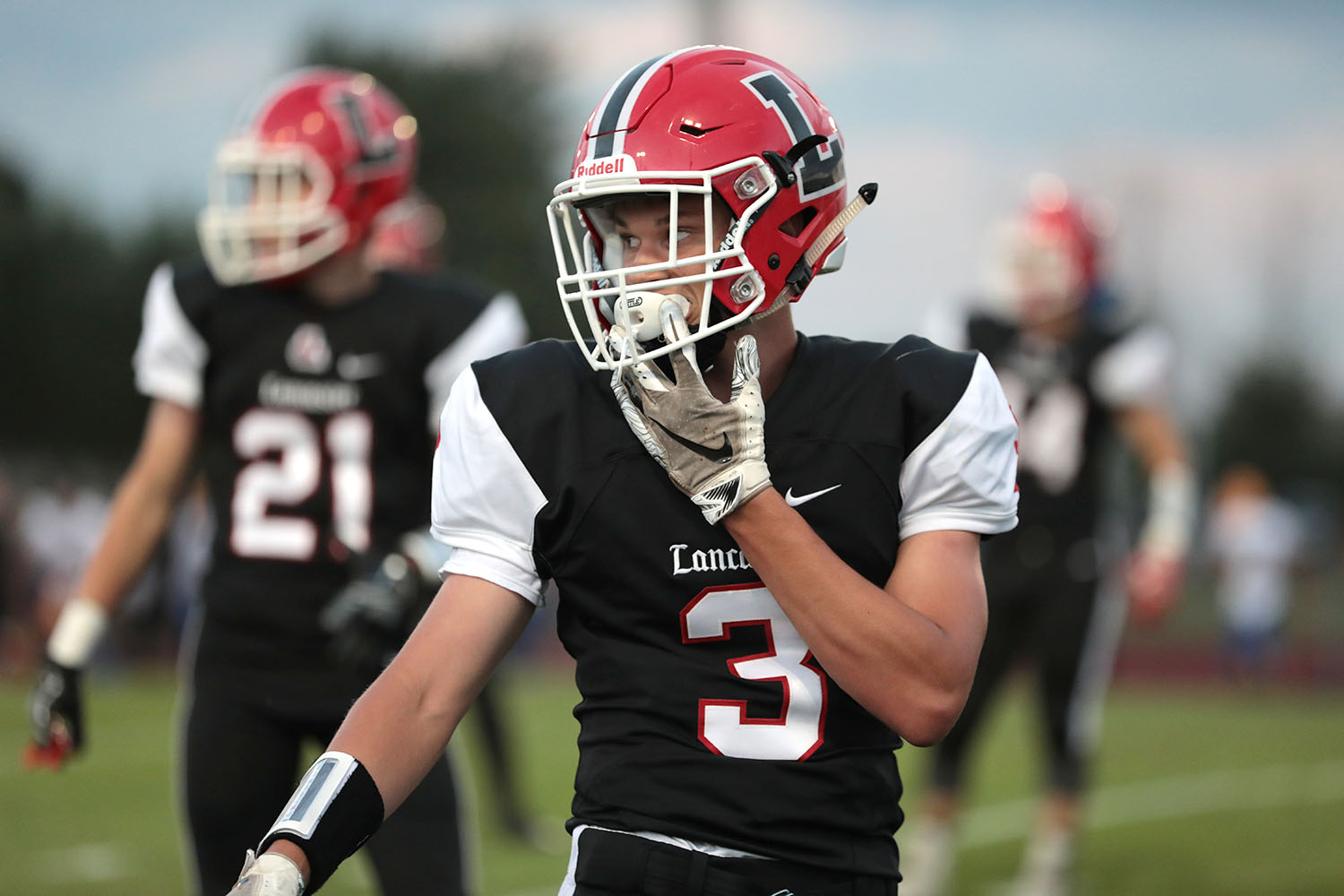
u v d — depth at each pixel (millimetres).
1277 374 117625
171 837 19781
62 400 85750
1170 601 18609
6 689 40250
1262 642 52781
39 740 10617
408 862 9797
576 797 6984
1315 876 17969
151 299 11148
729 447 6410
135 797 22922
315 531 10617
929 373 7016
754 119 6859
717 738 6664
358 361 10859
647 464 6789
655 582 6762
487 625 6797
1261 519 52844
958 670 6473
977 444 6875
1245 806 23594
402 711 6516
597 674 6906
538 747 28812
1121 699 48000
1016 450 7133
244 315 10969
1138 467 68125
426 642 6730
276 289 11062
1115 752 30266
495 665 6910
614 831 6664
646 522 6738
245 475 10836
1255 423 116875
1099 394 17891
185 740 10375
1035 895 16828
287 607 10406
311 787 6258
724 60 7074
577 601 6922
